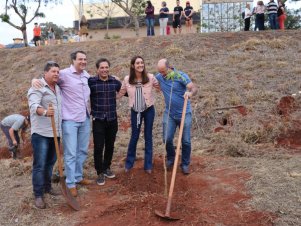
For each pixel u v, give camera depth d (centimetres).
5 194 599
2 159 880
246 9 1595
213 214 488
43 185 556
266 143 795
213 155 747
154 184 597
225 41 1352
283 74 1055
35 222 504
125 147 828
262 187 546
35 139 530
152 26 1656
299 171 601
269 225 457
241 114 902
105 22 3012
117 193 581
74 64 574
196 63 1212
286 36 1329
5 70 1508
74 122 573
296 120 842
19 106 1202
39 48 1606
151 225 468
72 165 571
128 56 1327
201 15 2466
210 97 979
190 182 600
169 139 639
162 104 1005
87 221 495
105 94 600
